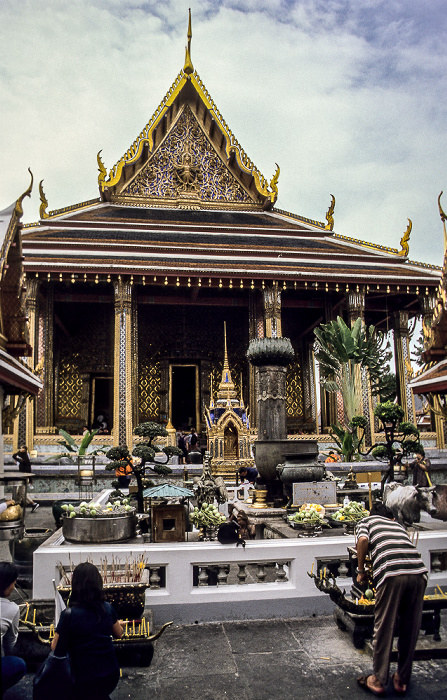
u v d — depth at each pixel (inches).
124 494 420.5
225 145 1219.9
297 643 209.8
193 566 240.2
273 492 399.9
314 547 245.1
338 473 720.3
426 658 194.5
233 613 236.2
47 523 477.7
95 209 1138.7
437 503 322.7
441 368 336.5
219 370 1175.0
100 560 229.5
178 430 1194.0
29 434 854.5
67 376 1133.1
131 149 1165.1
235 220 1186.6
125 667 189.5
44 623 208.2
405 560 173.5
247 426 693.9
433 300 1018.7
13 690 177.0
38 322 965.2
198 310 1191.6
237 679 180.7
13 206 330.6
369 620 204.1
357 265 1033.5
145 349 1166.3
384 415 387.5
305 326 1229.7
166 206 1189.1
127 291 926.4
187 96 1211.9
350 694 170.7
